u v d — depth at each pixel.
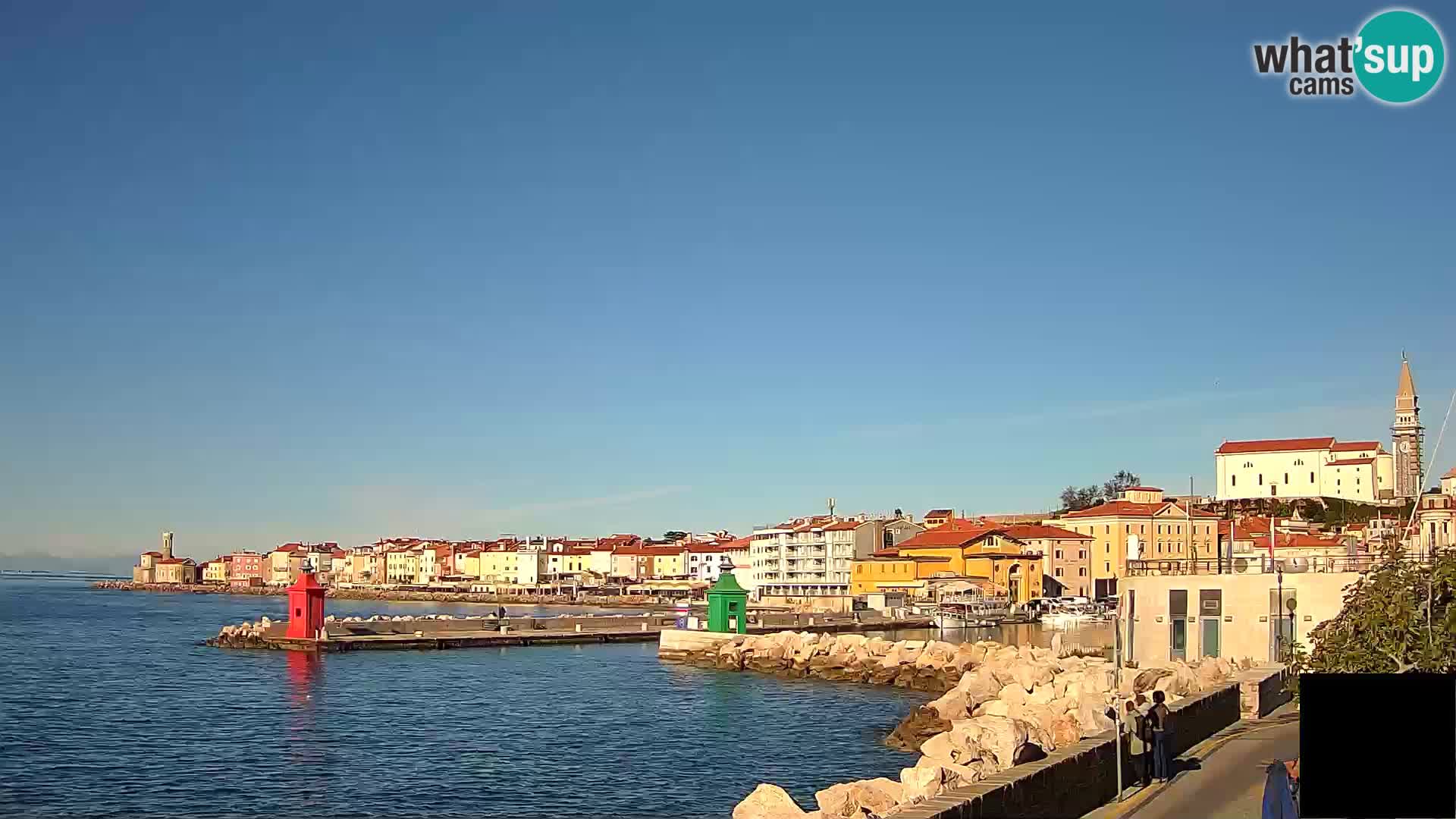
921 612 178.38
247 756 59.97
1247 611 65.38
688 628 125.69
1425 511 84.50
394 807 48.19
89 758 59.66
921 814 21.80
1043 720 37.00
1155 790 30.36
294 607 130.62
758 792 31.33
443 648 131.38
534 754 60.38
